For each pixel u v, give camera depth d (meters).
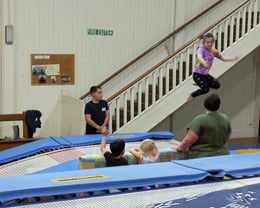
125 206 2.56
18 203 2.63
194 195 2.79
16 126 7.29
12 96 7.89
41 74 8.16
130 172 3.13
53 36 8.18
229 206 2.57
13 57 7.84
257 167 3.38
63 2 8.17
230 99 10.42
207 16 9.59
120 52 8.84
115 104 8.45
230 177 3.28
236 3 9.86
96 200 2.66
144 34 9.02
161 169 3.26
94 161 4.19
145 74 7.89
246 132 10.78
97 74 8.67
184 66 8.76
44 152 5.45
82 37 8.44
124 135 6.10
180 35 9.33
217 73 8.37
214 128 4.38
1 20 7.74
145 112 7.98
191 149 4.58
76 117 7.36
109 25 8.66
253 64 10.60
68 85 8.43
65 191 2.70
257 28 8.61
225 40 8.36
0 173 4.54
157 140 6.13
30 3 7.91
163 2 9.10
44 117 8.27
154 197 2.73
